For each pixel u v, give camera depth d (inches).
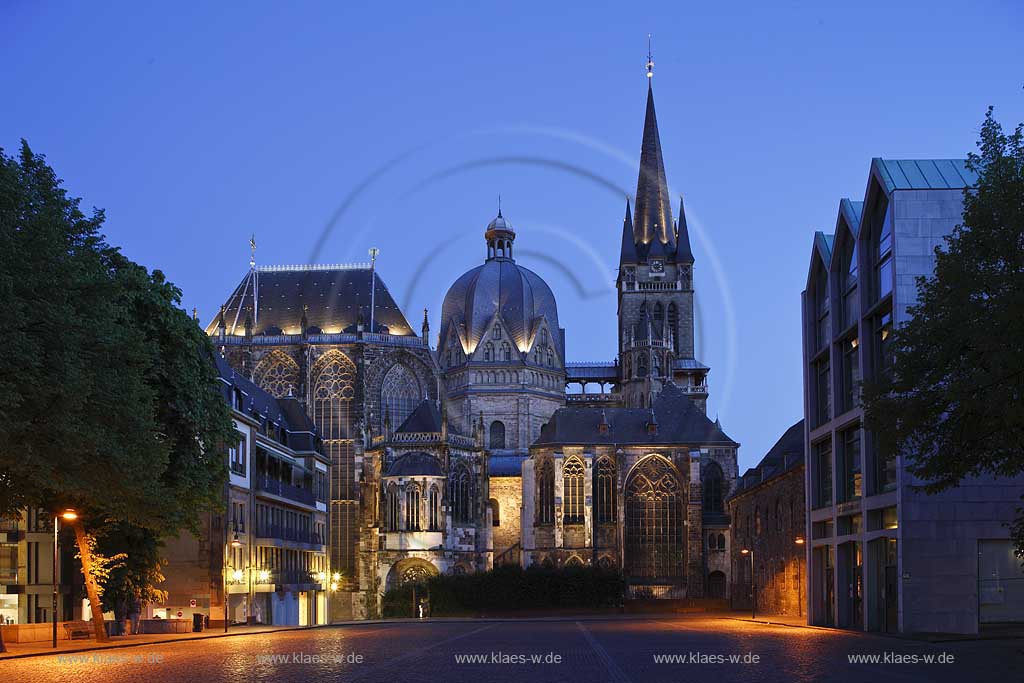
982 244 1558.8
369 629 3053.6
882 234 2363.4
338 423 5935.0
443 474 5497.1
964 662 1402.6
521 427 7121.1
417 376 6082.7
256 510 3491.6
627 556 5674.2
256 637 2406.5
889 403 1641.2
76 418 1728.6
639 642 1990.7
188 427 2357.3
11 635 2064.5
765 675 1218.6
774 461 4377.5
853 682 1128.8
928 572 2176.4
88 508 2160.4
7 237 1631.4
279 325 6304.1
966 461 1621.6
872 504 2377.0
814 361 2898.6
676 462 5733.3
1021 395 1422.2
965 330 1491.1
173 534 2363.4
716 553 5728.3
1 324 1565.0
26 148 1898.4
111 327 1871.3
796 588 3631.9
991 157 1596.9
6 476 1857.8
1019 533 1689.2
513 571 5123.0
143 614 2938.0
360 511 5580.7
